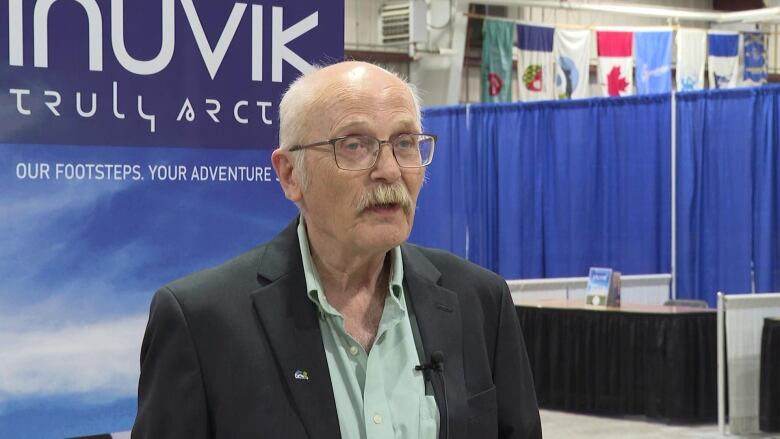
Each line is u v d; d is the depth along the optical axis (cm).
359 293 146
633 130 861
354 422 137
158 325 138
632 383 659
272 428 133
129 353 254
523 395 153
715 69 1284
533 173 926
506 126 939
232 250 269
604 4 1223
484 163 960
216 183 265
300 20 275
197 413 134
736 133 802
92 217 247
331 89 133
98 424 250
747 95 796
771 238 791
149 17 252
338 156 132
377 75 136
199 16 259
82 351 247
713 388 646
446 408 139
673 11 1253
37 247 240
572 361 685
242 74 267
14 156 236
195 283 141
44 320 242
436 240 995
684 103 832
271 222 276
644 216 856
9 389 238
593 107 883
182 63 258
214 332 137
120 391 253
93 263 248
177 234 260
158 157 256
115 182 250
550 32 1212
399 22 1156
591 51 1273
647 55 1247
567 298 768
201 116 262
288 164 141
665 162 845
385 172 131
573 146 897
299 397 134
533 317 702
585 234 893
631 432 623
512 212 936
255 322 138
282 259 144
